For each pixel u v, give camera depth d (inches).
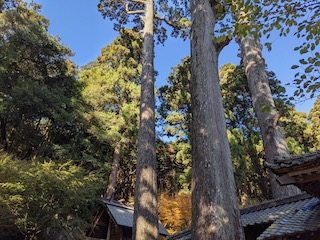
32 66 448.1
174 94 623.5
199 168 124.6
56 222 259.6
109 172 462.0
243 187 492.7
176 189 567.8
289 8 120.1
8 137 429.7
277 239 133.6
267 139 259.1
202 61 159.3
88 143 429.4
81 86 505.7
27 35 412.5
